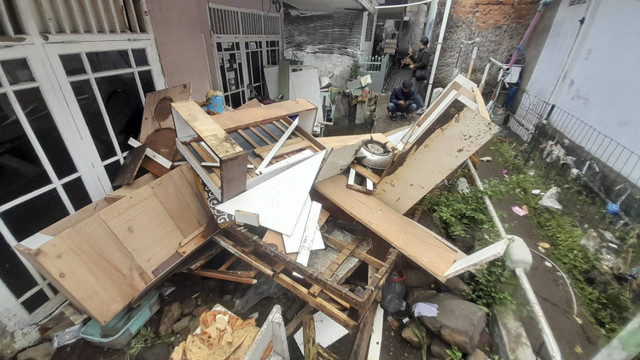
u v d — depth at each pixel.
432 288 2.73
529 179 4.42
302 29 7.49
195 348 1.94
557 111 4.89
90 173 2.51
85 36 2.27
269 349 1.79
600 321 2.43
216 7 4.40
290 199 2.48
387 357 2.28
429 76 7.43
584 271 2.89
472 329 2.22
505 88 6.89
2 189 1.93
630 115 3.36
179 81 3.52
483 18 6.50
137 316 2.26
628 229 3.10
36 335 2.25
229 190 2.21
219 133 2.15
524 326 2.35
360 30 7.39
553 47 5.45
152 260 2.21
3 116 1.86
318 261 2.52
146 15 2.84
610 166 3.54
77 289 1.82
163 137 2.84
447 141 2.47
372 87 8.04
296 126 3.04
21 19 1.87
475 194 3.70
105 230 1.99
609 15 4.01
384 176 2.91
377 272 2.31
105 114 2.57
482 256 2.01
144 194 2.22
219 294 2.68
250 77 5.83
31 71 1.97
